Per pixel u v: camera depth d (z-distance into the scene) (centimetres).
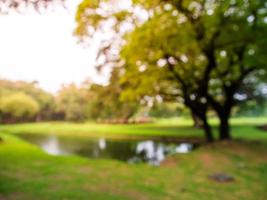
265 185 820
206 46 1436
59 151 1897
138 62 1491
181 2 1178
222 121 1706
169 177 827
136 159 1595
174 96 1762
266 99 2125
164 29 1278
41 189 628
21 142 1585
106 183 711
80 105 6003
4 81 6856
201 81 1628
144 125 3947
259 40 1309
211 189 748
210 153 1232
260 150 1352
